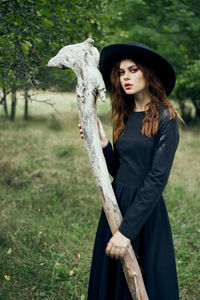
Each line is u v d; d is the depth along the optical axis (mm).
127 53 1399
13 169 4516
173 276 1503
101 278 1562
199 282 2439
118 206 1477
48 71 3137
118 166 1643
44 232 3033
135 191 1463
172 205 3740
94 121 1419
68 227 3172
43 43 3107
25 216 3322
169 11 6051
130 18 5840
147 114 1423
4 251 2672
